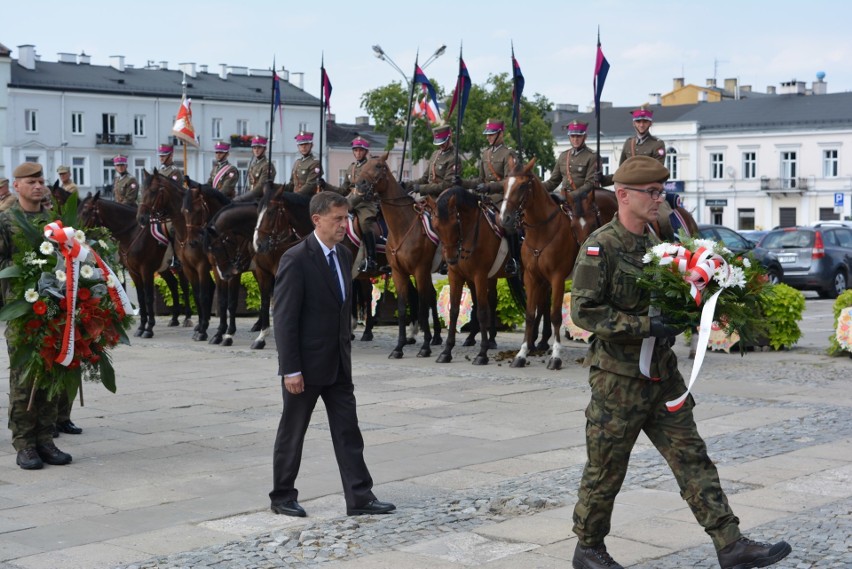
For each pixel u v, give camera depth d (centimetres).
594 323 532
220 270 1644
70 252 837
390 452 894
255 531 669
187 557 615
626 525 668
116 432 993
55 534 667
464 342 1692
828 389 1216
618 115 7881
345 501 732
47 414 864
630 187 546
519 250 1505
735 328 541
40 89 6931
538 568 588
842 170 6869
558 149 7694
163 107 7431
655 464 836
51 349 831
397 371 1384
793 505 709
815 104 7112
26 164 902
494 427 1002
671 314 529
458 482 789
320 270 684
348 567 594
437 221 1390
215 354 1580
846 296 1520
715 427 987
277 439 701
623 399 539
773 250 2780
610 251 543
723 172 7262
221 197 1733
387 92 5662
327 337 686
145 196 1711
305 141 1744
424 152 5684
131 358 1535
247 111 7731
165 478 815
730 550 525
